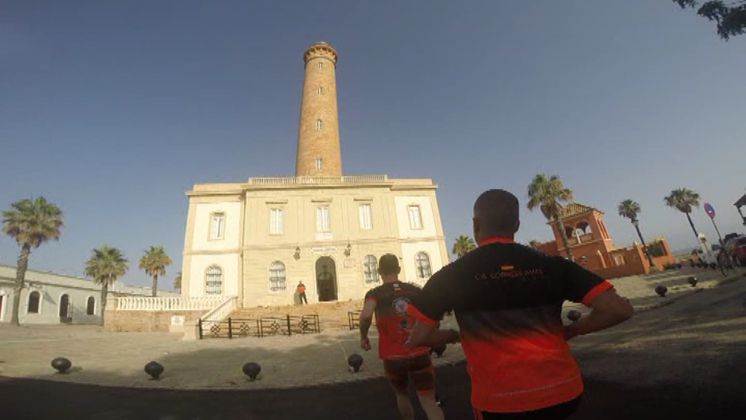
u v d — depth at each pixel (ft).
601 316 5.23
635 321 32.04
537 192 107.86
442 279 5.76
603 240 121.19
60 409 18.58
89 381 24.99
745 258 63.52
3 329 70.18
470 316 5.50
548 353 5.15
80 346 42.83
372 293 12.88
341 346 38.47
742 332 21.02
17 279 96.58
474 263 5.71
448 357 28.12
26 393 21.45
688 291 45.93
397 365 12.13
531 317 5.32
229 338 50.08
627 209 161.79
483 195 6.65
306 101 131.34
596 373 18.33
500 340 5.26
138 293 175.94
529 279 5.46
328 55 139.13
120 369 29.27
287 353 36.27
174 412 18.19
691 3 25.40
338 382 23.39
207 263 87.15
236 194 93.61
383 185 98.17
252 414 17.66
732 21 23.89
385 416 16.33
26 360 32.78
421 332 5.68
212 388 23.06
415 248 96.32
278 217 91.91
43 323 121.60
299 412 17.72
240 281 86.43
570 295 5.57
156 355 36.55
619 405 13.83
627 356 20.70
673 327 26.27
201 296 84.38
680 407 12.79
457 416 15.15
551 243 135.13
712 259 74.59
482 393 5.30
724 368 15.78
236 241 89.61
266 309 73.61
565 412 5.01
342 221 93.45
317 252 89.66
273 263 87.35
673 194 168.76
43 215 102.53
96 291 148.46
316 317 58.44
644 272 110.01
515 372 5.05
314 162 122.21
